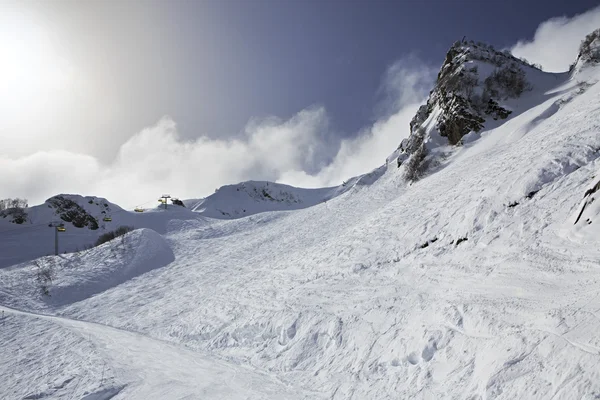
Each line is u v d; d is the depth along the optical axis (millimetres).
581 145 11305
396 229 17531
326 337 10250
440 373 6633
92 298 29703
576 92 30203
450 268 10617
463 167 26078
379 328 9227
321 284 14594
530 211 10281
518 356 5648
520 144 21906
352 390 7535
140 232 45094
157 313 22266
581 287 6512
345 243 20062
